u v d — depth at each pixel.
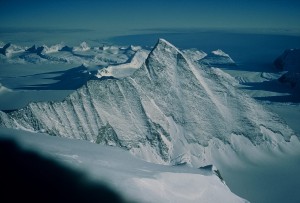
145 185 60.69
